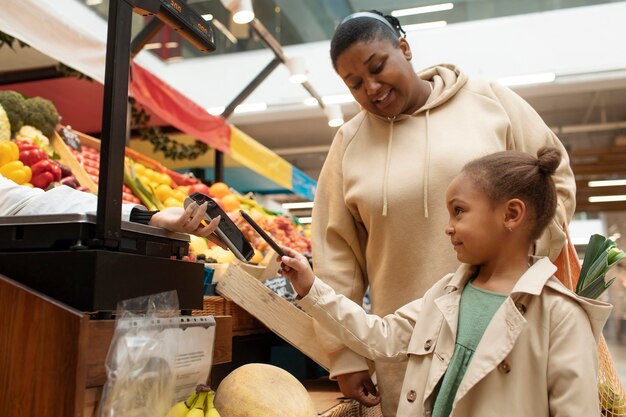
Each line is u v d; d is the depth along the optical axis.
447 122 1.50
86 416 0.75
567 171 1.47
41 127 2.37
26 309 0.75
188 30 1.03
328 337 1.38
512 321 0.99
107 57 0.87
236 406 0.98
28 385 0.73
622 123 8.02
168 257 1.00
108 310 0.80
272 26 7.29
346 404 1.38
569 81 6.66
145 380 0.79
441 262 1.39
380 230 1.45
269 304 1.42
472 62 6.88
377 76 1.41
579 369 0.94
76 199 1.00
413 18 7.19
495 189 1.07
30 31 1.98
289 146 9.30
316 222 1.59
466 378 0.99
